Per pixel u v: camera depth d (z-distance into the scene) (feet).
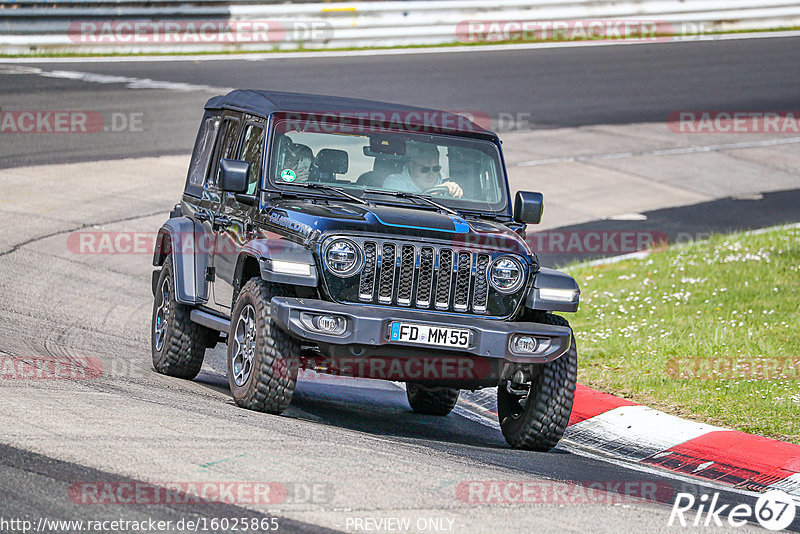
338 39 298.76
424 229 75.10
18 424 61.46
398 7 303.27
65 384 75.82
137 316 116.47
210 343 92.38
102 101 227.40
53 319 108.78
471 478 61.41
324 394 94.58
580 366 103.45
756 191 199.11
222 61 274.77
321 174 81.97
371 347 71.87
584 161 211.61
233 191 78.69
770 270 137.69
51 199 164.96
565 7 323.16
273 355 72.69
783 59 304.71
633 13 329.11
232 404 77.20
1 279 123.13
